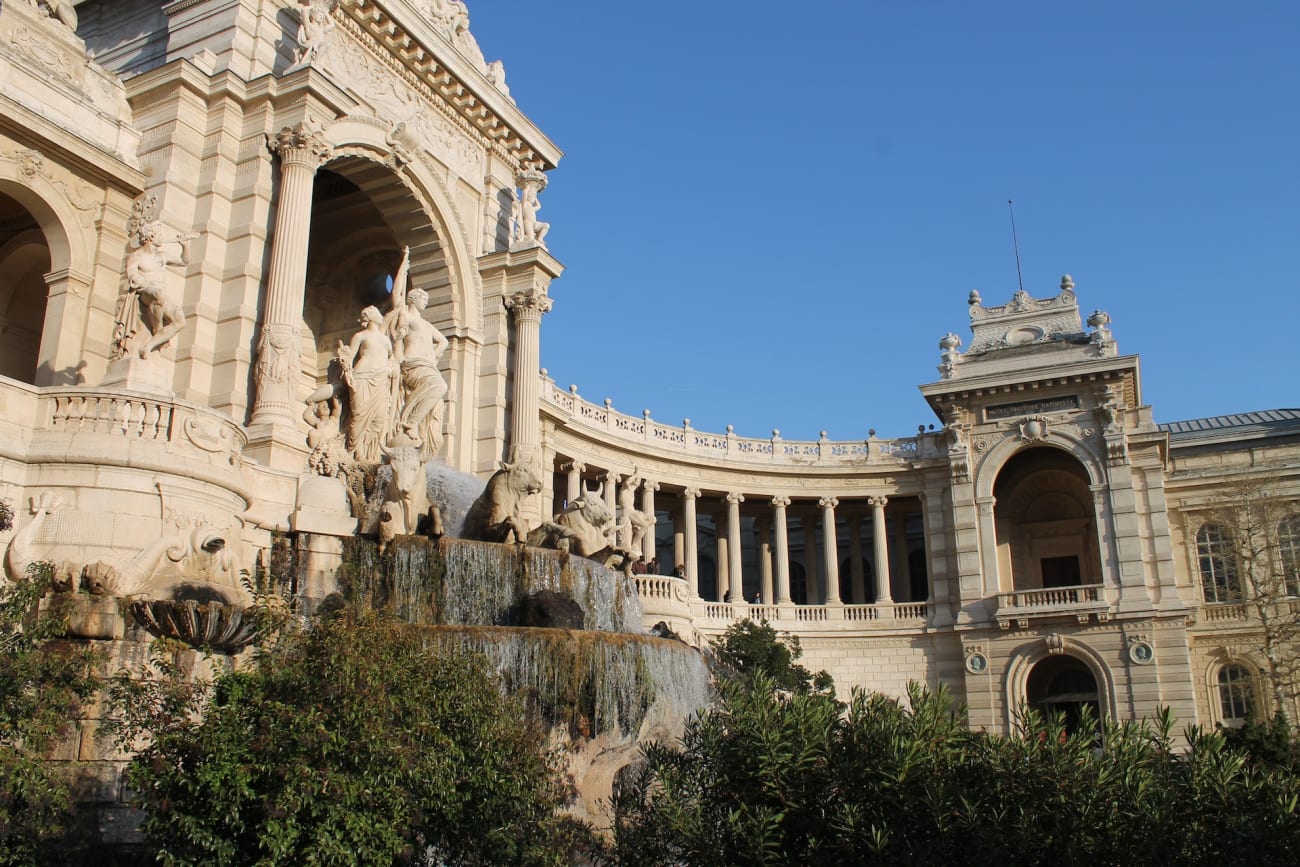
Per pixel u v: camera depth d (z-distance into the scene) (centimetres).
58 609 1375
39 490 1648
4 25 2477
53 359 2462
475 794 1152
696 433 5272
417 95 3241
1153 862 973
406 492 2342
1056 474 5322
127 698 1188
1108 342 4994
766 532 5709
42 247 2833
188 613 1525
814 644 5088
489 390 3262
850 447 5459
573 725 1756
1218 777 1008
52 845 1220
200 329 2478
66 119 2516
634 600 2555
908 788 1045
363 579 2073
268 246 2592
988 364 5209
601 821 1628
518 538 2433
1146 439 4866
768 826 1038
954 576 5078
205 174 2603
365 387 2617
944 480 5250
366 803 1048
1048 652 4744
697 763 1147
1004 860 992
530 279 3316
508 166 3600
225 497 1853
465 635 1705
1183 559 5181
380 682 1116
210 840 1013
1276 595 4409
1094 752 1098
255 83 2650
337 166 3002
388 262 3447
